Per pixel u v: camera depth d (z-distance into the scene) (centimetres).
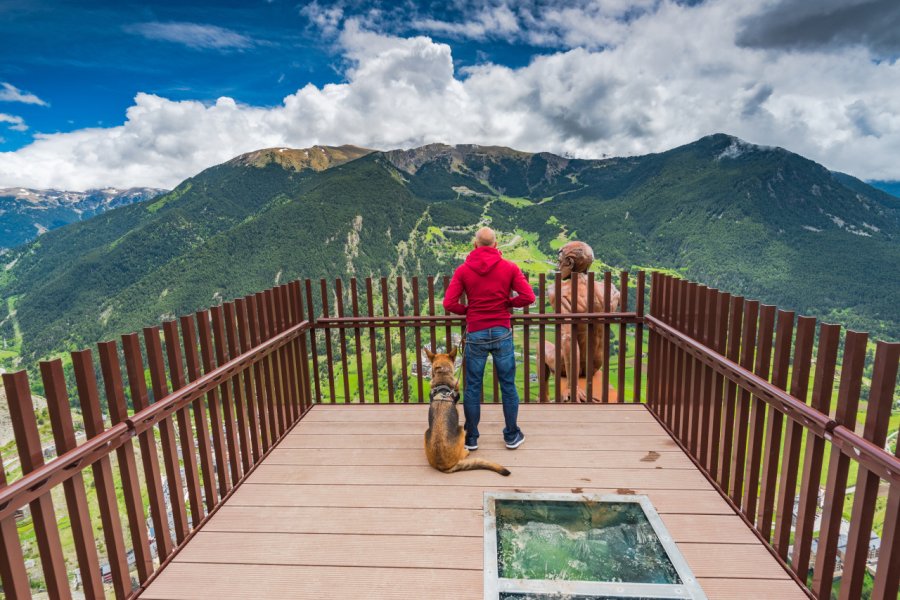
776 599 233
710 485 332
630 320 474
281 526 300
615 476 345
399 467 368
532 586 240
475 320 376
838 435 207
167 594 248
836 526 215
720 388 328
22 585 185
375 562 265
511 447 388
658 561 257
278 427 423
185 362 308
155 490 264
